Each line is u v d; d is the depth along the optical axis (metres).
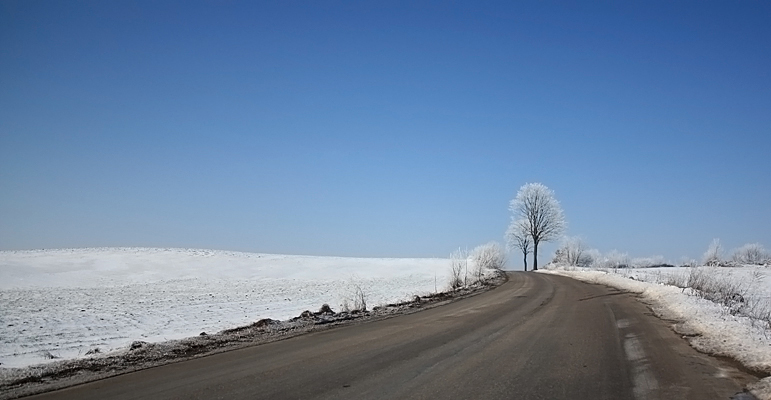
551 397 7.23
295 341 12.98
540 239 82.12
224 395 7.48
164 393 7.72
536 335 13.21
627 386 7.87
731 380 8.23
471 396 7.28
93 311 24.81
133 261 60.22
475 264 50.09
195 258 65.69
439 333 13.88
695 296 20.36
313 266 65.44
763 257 58.91
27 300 29.80
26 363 12.19
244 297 33.81
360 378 8.47
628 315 17.45
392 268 64.06
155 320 21.58
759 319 15.23
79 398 7.62
